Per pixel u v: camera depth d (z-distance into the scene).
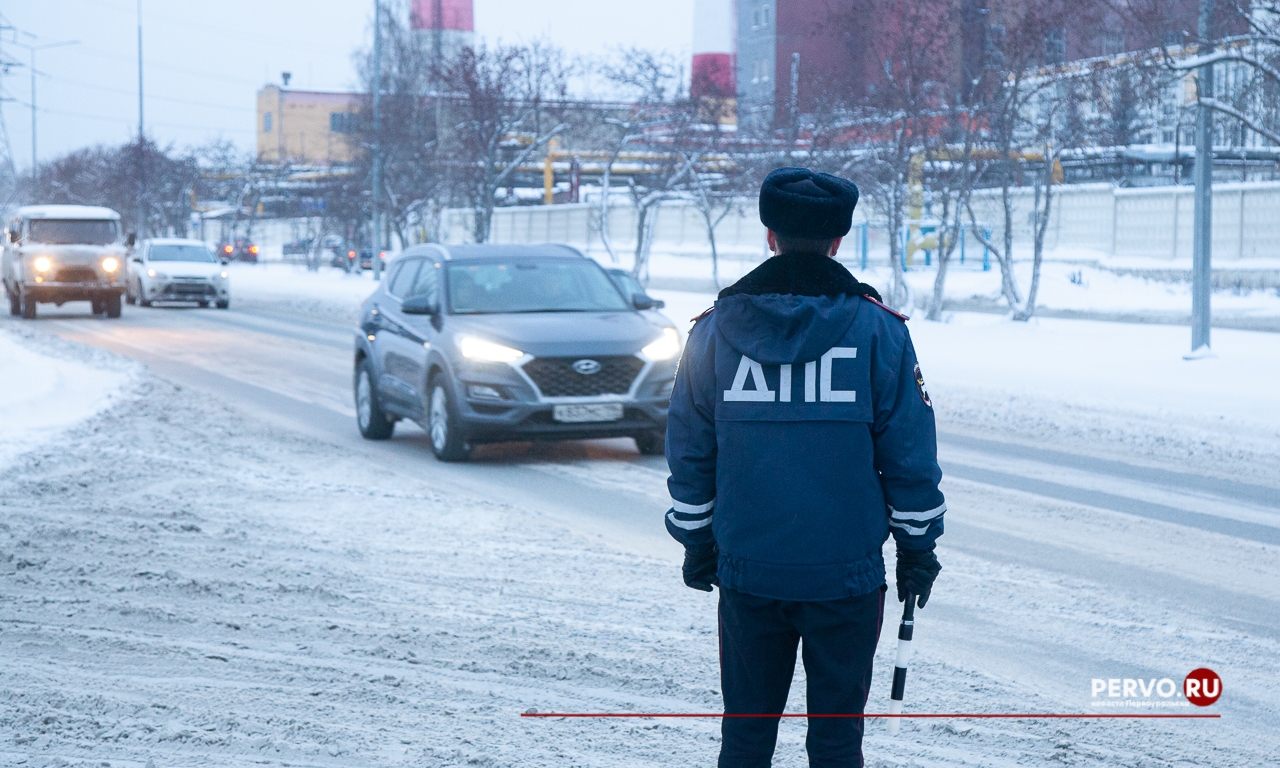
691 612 7.80
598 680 6.43
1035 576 8.80
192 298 42.91
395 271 16.22
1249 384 18.92
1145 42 22.11
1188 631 7.50
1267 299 38.28
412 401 14.52
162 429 15.30
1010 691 6.36
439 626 7.42
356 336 16.28
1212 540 10.01
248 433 15.45
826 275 3.57
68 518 10.32
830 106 36.41
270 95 168.25
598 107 46.97
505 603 7.98
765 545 3.54
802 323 3.49
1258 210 43.91
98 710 5.82
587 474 13.12
